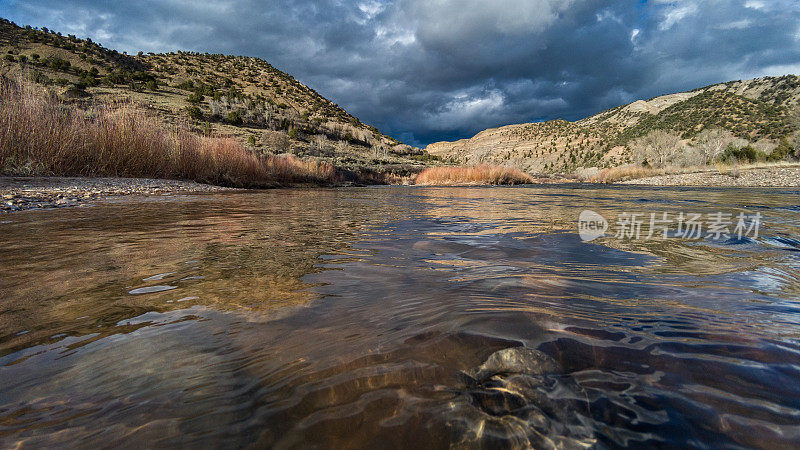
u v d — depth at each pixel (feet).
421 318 3.07
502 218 11.75
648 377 2.13
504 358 2.35
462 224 10.07
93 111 32.76
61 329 2.89
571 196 27.32
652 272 4.71
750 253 6.05
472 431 1.72
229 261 5.33
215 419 1.82
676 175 82.07
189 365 2.32
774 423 1.73
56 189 20.34
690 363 2.28
